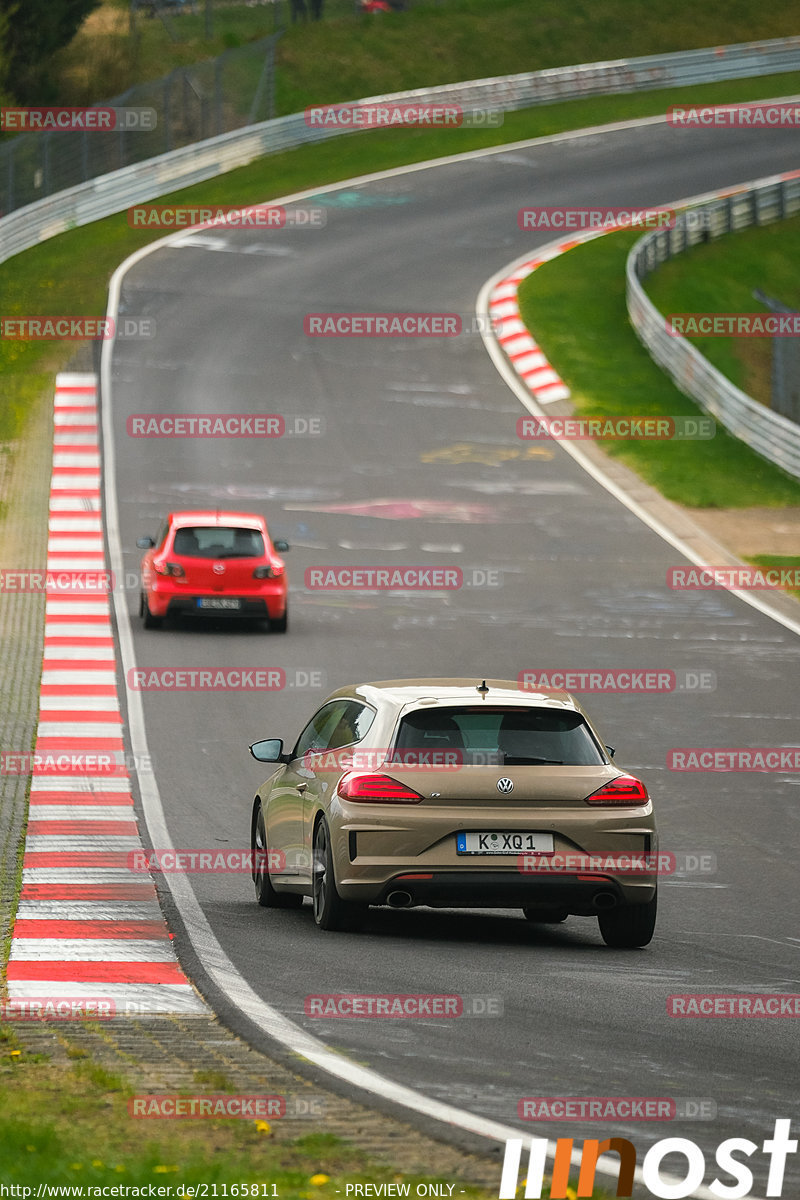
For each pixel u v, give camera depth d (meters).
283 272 182.25
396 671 76.12
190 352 156.00
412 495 119.62
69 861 44.62
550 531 110.50
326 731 40.28
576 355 158.00
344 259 187.88
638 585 97.00
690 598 94.00
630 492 121.56
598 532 110.50
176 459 127.00
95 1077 24.36
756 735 65.25
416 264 186.38
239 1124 22.22
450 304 172.88
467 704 36.84
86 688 71.94
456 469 126.88
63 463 124.31
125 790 54.44
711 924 39.81
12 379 146.25
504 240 196.88
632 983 32.78
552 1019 29.36
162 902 40.25
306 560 102.25
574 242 196.88
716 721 67.62
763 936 38.59
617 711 69.19
